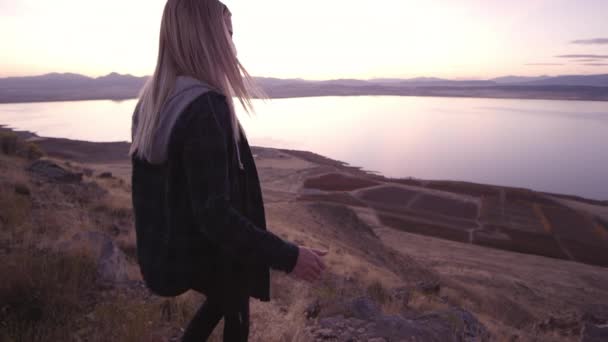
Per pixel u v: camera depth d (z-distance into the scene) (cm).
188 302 407
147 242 131
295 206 4725
